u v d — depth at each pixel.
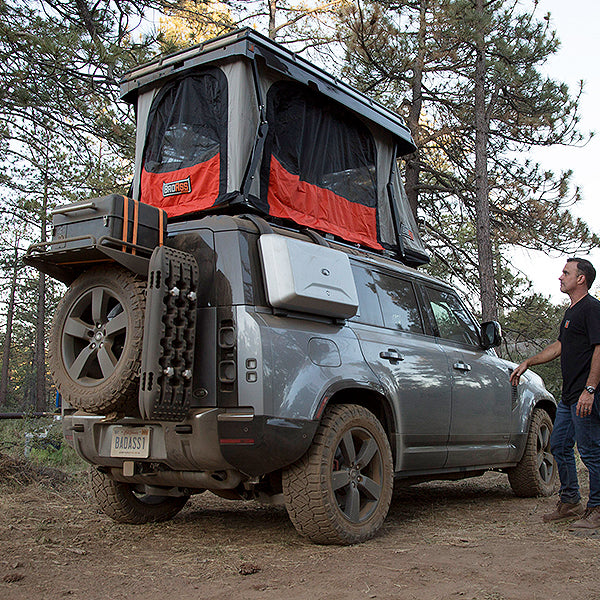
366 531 3.91
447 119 14.87
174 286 3.42
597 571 3.26
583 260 4.52
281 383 3.52
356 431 4.00
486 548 3.77
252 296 3.65
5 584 3.02
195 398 3.57
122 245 3.52
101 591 2.95
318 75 5.68
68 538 3.98
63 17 8.91
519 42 13.73
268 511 5.10
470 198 14.27
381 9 13.00
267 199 5.12
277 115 5.39
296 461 3.72
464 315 6.01
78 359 3.59
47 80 8.43
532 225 13.90
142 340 3.39
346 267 4.27
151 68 5.59
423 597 2.82
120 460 3.83
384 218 6.50
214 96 5.20
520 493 6.07
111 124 8.55
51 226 3.77
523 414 5.99
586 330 4.39
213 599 2.82
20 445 7.94
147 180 5.45
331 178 5.87
